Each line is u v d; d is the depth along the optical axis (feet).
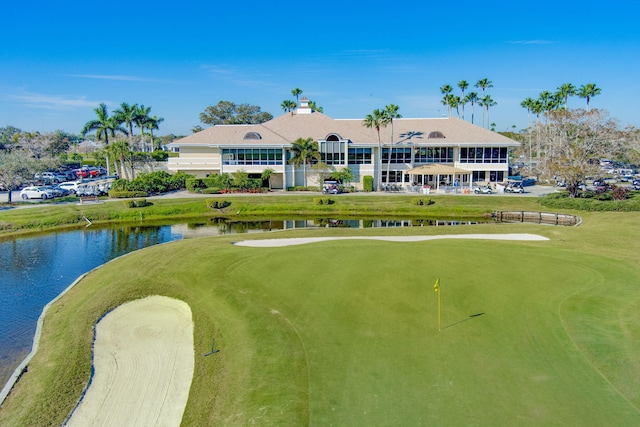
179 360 59.36
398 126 266.98
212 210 193.36
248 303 70.08
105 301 77.41
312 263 87.97
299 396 45.47
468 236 125.39
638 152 197.47
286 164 245.24
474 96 407.03
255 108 452.76
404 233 132.98
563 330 57.57
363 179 245.65
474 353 52.34
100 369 57.93
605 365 49.26
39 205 183.52
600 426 39.24
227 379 50.72
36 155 340.59
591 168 187.11
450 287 73.05
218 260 93.56
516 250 100.37
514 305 65.77
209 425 43.27
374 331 58.75
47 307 80.18
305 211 195.11
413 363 50.60
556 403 42.55
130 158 261.44
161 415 48.49
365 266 84.69
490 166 246.47
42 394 51.75
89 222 171.42
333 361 51.83
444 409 42.24
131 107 317.42
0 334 70.74
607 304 65.92
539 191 237.45
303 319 63.41
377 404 43.50
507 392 44.55
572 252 98.12
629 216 149.89
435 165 244.01
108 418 48.21
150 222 175.94
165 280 84.28
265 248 104.88
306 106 285.84
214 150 253.44
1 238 143.95
